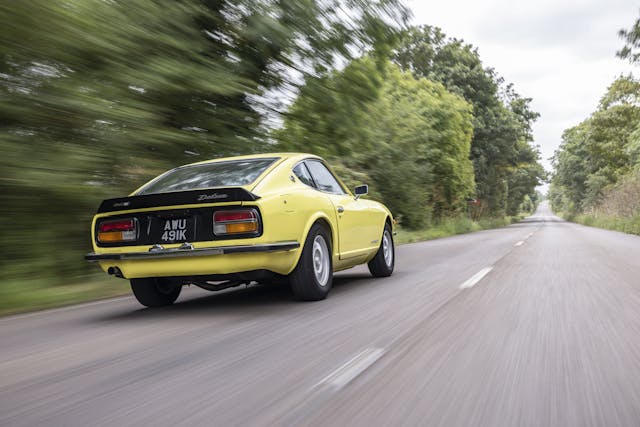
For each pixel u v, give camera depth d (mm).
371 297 6406
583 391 2994
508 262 10789
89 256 5719
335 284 7852
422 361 3629
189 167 6418
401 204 29312
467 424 2551
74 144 7875
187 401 2910
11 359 3957
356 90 13469
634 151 48969
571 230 33156
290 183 6047
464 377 3271
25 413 2785
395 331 4555
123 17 8133
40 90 7422
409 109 28844
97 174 8078
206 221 5391
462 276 8430
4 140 7188
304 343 4191
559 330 4523
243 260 5332
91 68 7852
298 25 11516
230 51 11070
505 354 3785
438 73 48031
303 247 5922
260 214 5340
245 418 2648
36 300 6648
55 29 7191
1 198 7504
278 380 3262
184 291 7816
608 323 4785
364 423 2570
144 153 8703
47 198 7785
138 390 3119
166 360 3785
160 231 5500
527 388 3055
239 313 5590
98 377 3406
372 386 3119
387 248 8594
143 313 5887
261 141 11789
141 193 5926
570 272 8797
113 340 4492
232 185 5684
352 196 7609
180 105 9781
